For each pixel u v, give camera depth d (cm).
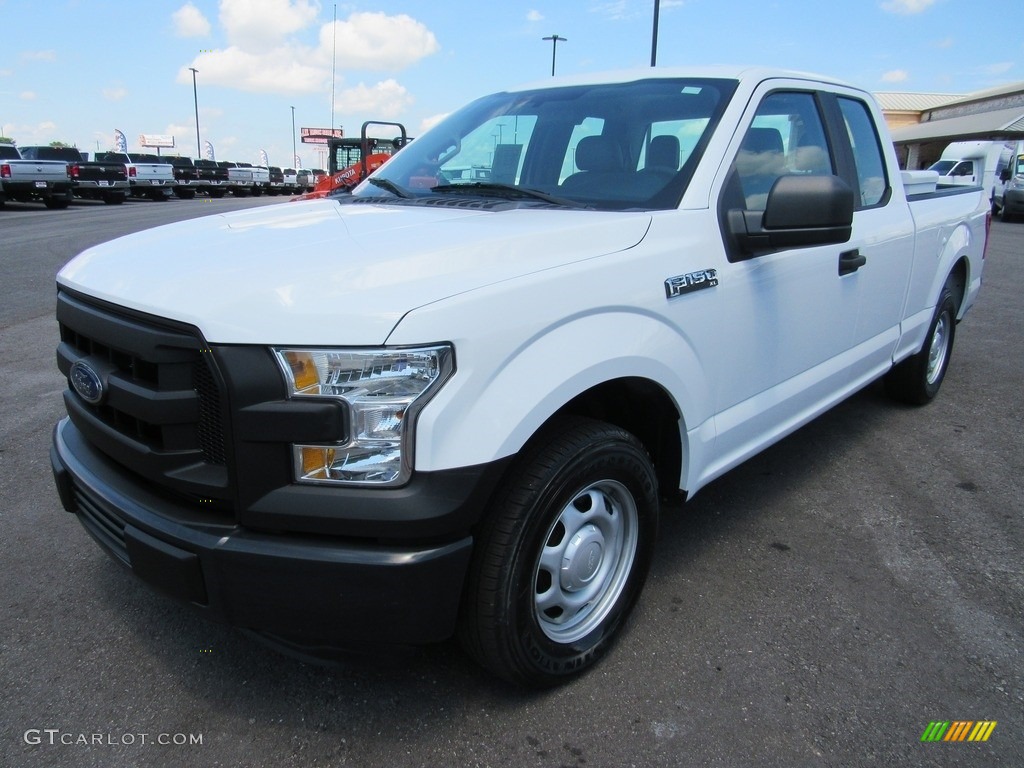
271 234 234
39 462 394
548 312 204
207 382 187
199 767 203
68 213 2172
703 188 264
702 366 258
